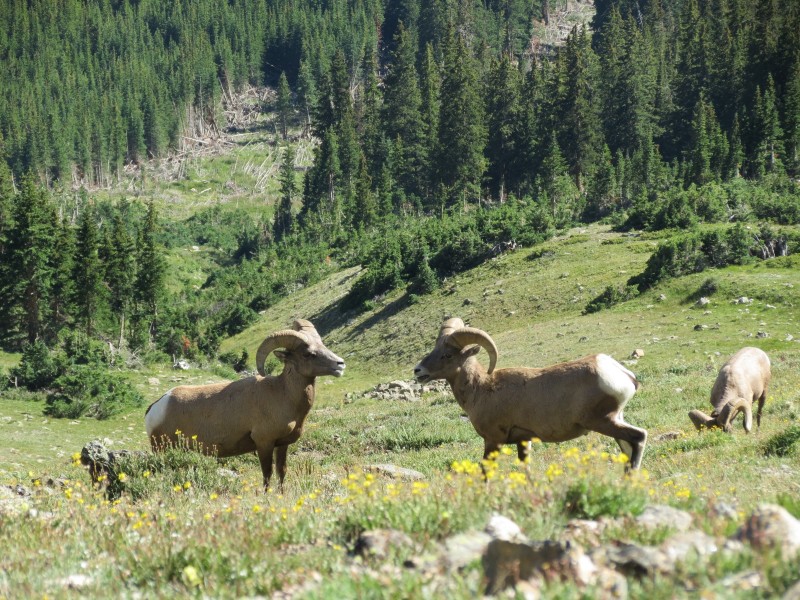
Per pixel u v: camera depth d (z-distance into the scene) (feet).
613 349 347.15
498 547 43.52
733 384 130.52
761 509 44.91
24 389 362.74
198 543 57.16
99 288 650.02
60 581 52.95
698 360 298.76
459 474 64.54
